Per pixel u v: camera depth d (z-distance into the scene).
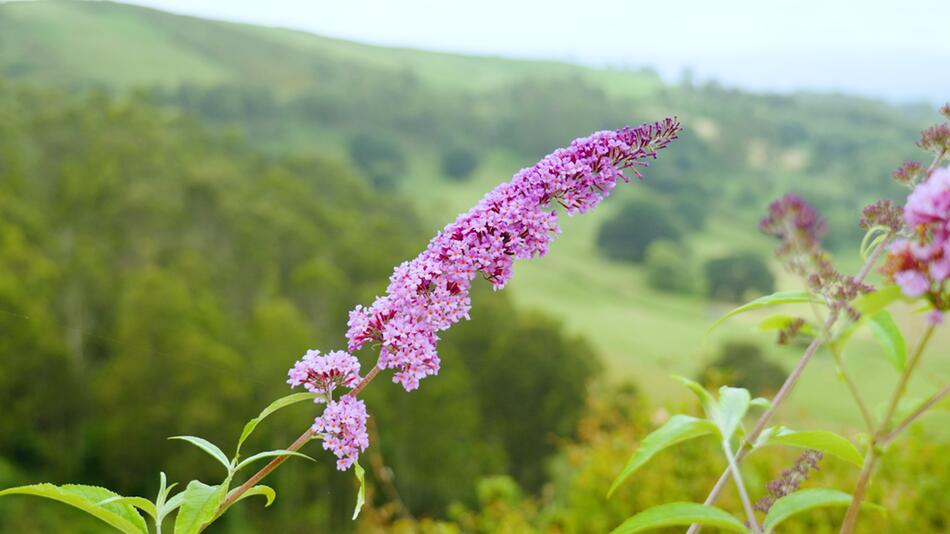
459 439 53.41
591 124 100.25
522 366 57.34
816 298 2.10
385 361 2.50
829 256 2.16
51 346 51.12
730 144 98.56
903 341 2.04
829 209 83.94
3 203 54.41
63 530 42.25
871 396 18.05
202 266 57.69
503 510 10.79
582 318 69.50
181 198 61.94
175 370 51.25
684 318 70.88
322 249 62.12
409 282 2.54
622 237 83.38
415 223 75.06
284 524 44.25
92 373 52.25
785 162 93.38
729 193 91.25
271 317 54.66
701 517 1.96
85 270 54.78
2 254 51.62
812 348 2.19
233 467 2.28
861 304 1.90
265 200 65.12
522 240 2.61
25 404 50.88
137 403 50.72
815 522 7.47
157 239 59.06
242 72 97.62
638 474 8.80
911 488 7.39
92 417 52.03
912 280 1.77
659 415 9.03
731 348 33.97
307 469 45.12
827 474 7.79
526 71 116.81
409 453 52.22
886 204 2.19
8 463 49.47
